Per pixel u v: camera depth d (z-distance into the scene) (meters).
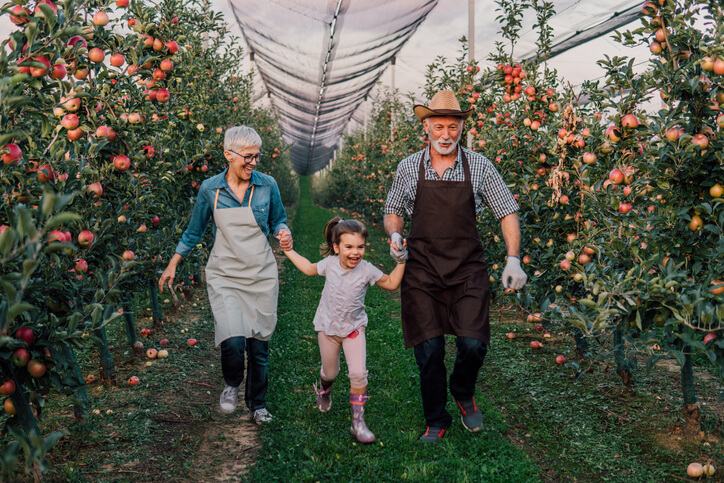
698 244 2.87
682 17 2.71
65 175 2.52
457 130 3.00
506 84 5.46
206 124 6.25
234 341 3.09
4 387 2.21
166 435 3.21
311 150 34.78
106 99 3.20
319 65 10.74
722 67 2.50
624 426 3.31
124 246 3.65
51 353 2.30
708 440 3.08
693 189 2.80
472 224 3.06
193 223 3.31
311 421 3.34
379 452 2.95
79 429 3.14
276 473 2.72
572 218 4.00
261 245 3.22
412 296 3.06
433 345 3.02
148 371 4.36
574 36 7.48
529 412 3.61
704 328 2.45
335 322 3.07
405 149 10.85
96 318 2.25
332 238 3.11
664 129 2.76
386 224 3.31
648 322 2.83
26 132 2.41
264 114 14.75
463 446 3.02
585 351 4.50
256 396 3.37
